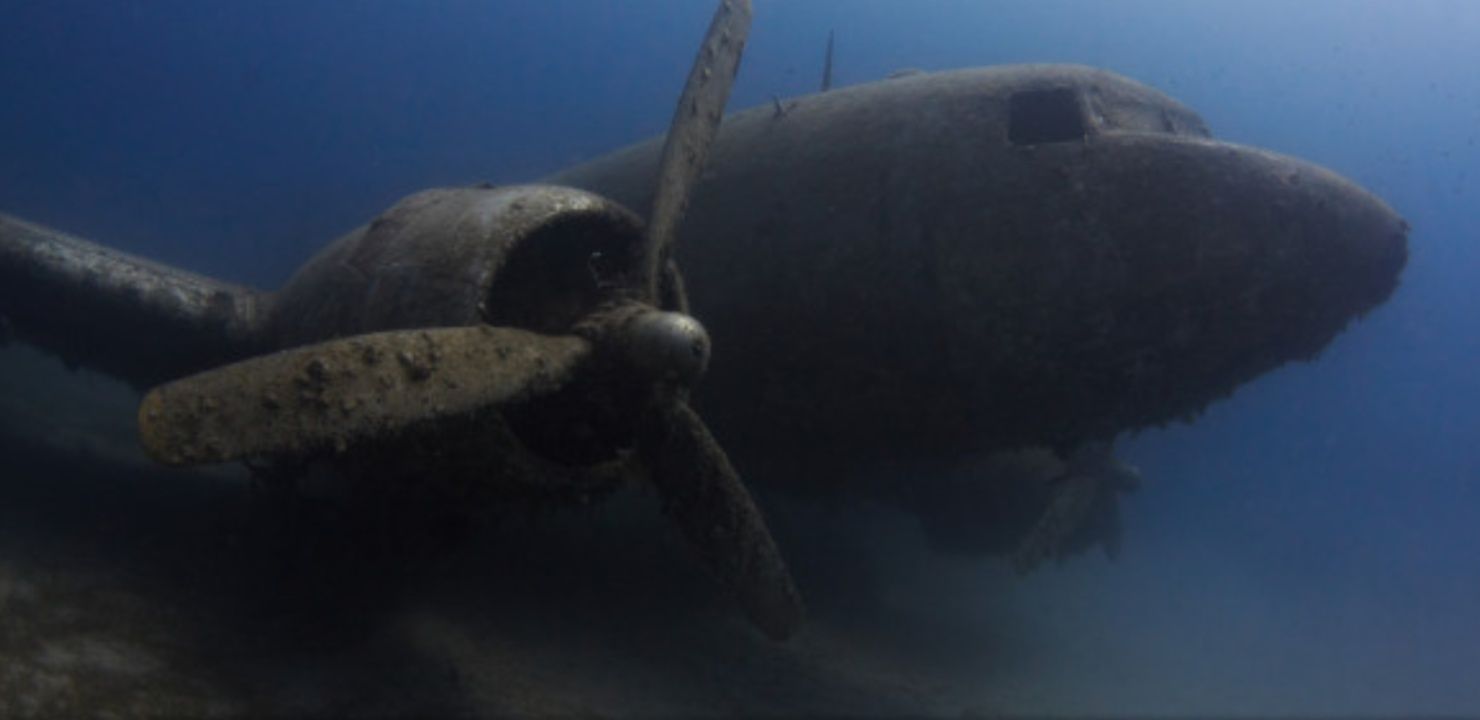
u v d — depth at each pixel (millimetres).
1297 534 33812
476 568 8039
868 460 7977
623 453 5469
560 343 5027
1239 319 6602
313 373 4074
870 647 9688
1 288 7398
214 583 6320
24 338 8039
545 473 5090
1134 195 6621
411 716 5359
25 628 5000
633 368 4969
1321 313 6789
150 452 3576
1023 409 7027
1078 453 9031
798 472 8359
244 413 3859
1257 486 40094
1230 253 6484
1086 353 6707
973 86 7496
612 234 5688
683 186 5836
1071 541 11680
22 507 6844
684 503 5781
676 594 8922
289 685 5328
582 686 6480
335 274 5844
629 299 5441
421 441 4898
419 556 6508
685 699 6812
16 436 9000
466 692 5816
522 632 7117
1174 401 7031
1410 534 38219
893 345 7191
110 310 7211
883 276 7188
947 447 7539
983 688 9375
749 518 5805
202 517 7574
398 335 4402
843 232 7410
